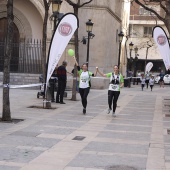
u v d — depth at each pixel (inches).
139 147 319.3
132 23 2059.5
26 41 1101.7
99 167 253.3
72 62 1025.5
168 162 271.0
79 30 1125.1
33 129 389.1
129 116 522.0
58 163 261.1
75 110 566.3
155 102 757.9
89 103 678.5
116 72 514.3
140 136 370.6
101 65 1130.7
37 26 1099.3
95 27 1128.8
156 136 372.8
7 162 259.3
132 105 681.6
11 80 994.7
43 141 332.2
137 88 1327.5
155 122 470.3
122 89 1200.8
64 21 529.7
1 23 1117.7
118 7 1411.2
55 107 590.9
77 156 282.2
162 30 609.9
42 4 1046.4
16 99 682.2
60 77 645.9
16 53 1066.7
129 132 391.9
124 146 322.0
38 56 1034.1
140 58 2066.9
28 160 266.5
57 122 442.9
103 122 456.8
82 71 528.4
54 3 601.9
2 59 1059.9
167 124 455.8
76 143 329.1
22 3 1093.8
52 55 542.0
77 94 857.5
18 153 285.9
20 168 245.9
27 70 1040.2
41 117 477.7
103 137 360.2
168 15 605.0
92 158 277.4
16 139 335.9
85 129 402.3
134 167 255.3
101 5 1123.3
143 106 669.3
